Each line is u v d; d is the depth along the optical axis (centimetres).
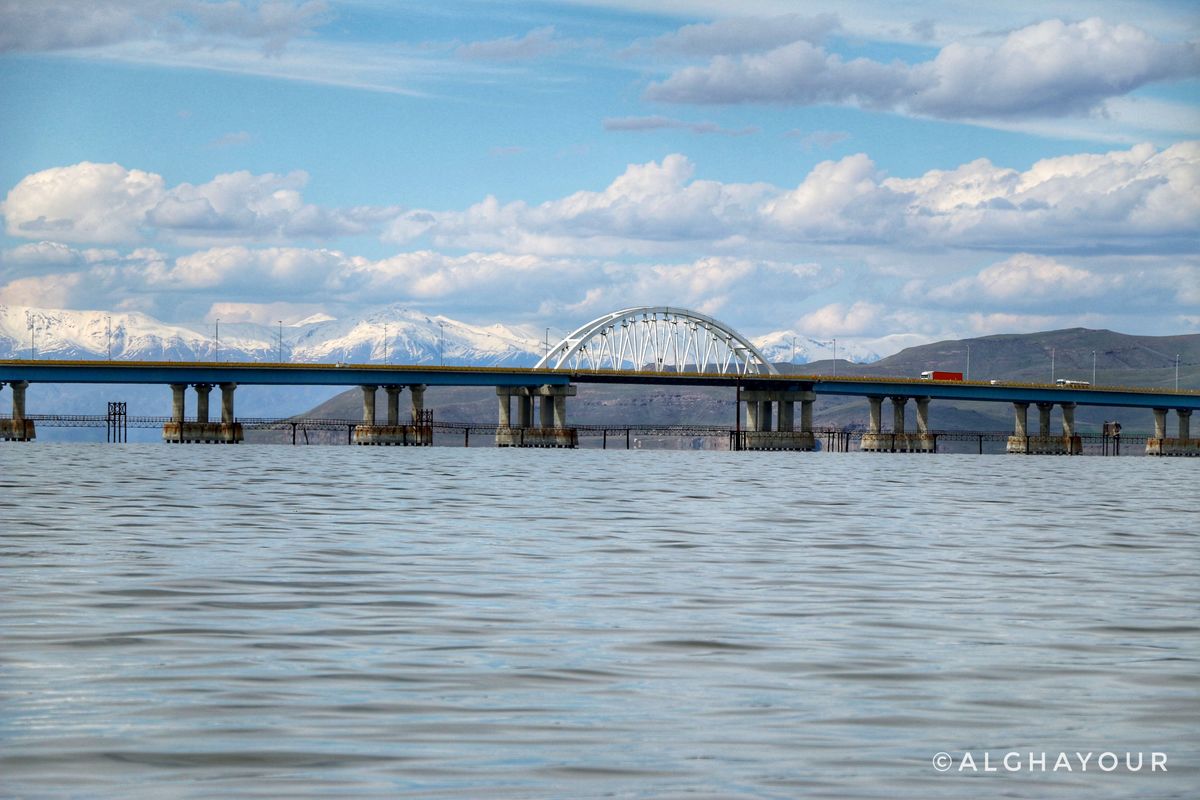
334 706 2550
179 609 3781
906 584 4647
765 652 3183
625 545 6047
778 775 2128
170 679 2778
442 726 2411
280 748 2247
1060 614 3919
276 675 2833
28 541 5791
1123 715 2555
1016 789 2067
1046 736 2389
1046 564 5456
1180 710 2602
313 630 3434
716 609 3919
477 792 2022
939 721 2492
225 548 5609
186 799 1966
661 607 3944
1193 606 4141
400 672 2883
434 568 4938
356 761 2177
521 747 2275
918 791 2052
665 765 2178
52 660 2972
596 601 4059
